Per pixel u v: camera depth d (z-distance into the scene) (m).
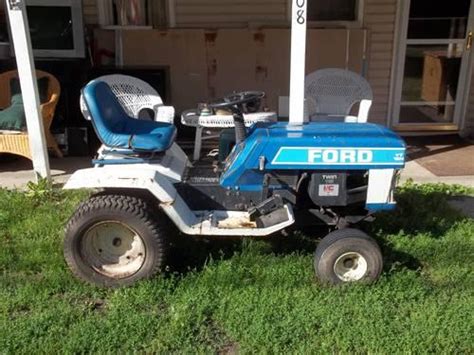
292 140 3.48
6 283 3.51
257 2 7.05
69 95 6.57
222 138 4.31
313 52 7.02
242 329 3.00
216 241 4.04
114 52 7.01
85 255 3.48
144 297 3.29
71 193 4.99
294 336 2.96
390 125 7.49
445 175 5.74
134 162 3.75
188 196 3.71
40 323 3.05
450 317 3.15
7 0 4.62
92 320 3.10
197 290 3.40
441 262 3.84
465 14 7.04
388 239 4.11
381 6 7.03
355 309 3.19
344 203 3.59
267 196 3.64
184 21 7.15
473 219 4.61
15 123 5.46
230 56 7.02
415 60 7.26
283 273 3.58
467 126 7.43
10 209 4.64
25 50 4.78
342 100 5.77
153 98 5.64
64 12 6.48
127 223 3.39
